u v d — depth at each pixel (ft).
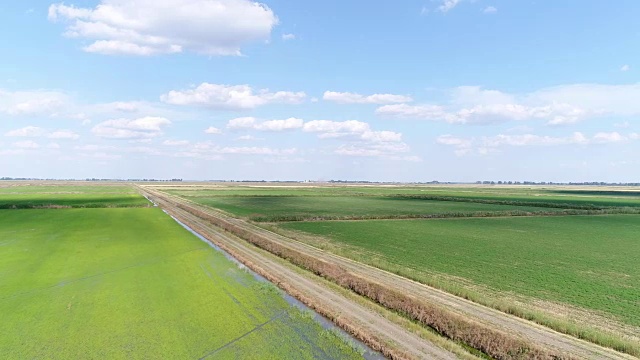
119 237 154.10
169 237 156.25
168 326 66.95
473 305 74.08
